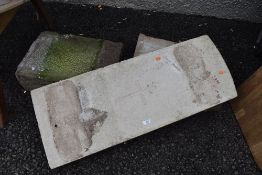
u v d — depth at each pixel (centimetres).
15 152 152
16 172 147
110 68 150
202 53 153
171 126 159
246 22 200
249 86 154
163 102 143
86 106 143
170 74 148
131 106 142
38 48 166
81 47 168
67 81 147
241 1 188
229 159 152
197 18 199
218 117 162
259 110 144
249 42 190
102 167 149
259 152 146
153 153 152
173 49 154
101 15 198
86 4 202
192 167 149
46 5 201
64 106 143
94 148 137
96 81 147
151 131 152
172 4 196
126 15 199
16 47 184
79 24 194
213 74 148
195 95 144
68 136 138
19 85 171
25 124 160
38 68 159
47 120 141
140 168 149
